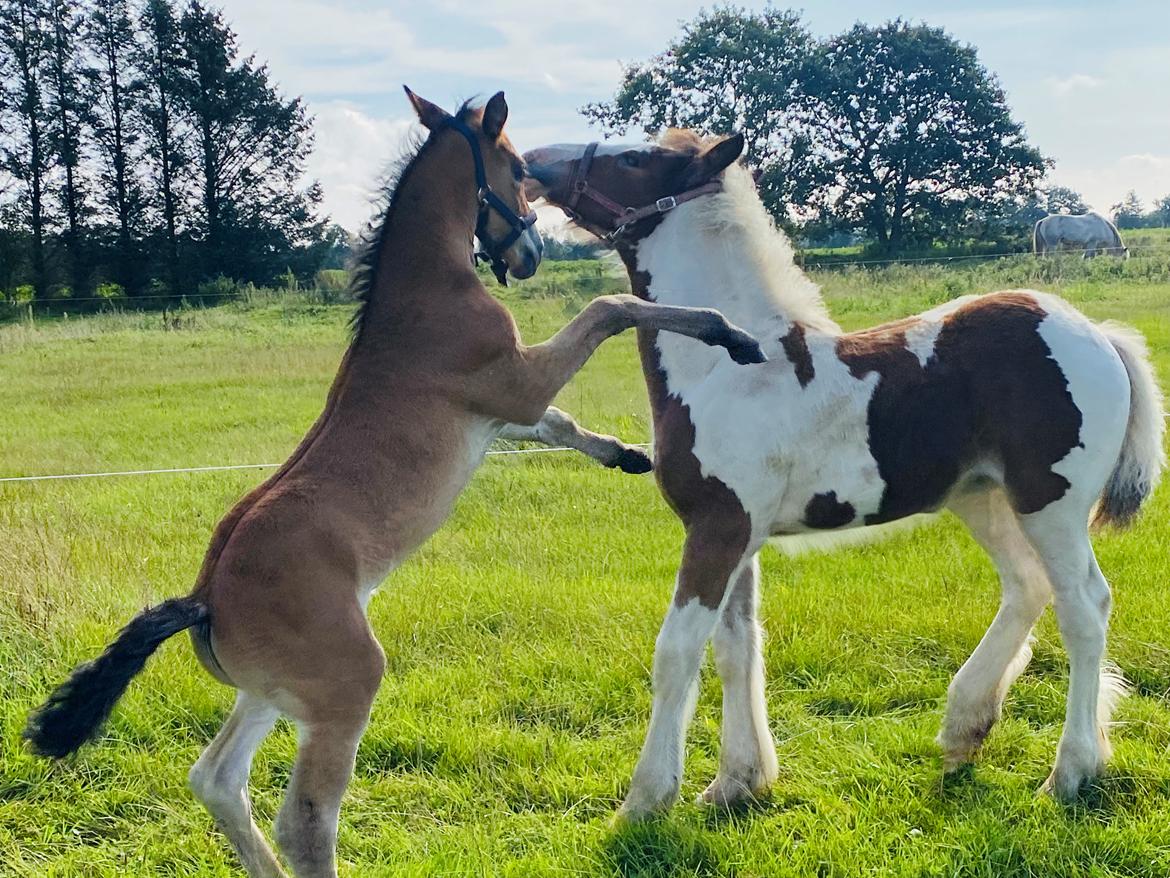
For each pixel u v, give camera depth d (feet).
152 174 134.51
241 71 132.16
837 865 11.42
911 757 13.93
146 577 19.63
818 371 12.87
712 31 143.23
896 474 12.90
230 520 10.97
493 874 11.50
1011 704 15.24
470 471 12.45
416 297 12.23
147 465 30.83
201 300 114.32
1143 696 15.17
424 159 12.75
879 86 146.72
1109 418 12.70
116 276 129.80
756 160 145.18
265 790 13.76
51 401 44.01
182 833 12.96
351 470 11.28
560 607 18.53
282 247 135.13
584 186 14.15
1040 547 12.92
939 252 138.62
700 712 15.75
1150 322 49.37
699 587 12.71
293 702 10.53
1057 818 12.04
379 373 11.89
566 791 13.52
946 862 11.26
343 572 10.78
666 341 13.39
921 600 18.25
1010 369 12.80
